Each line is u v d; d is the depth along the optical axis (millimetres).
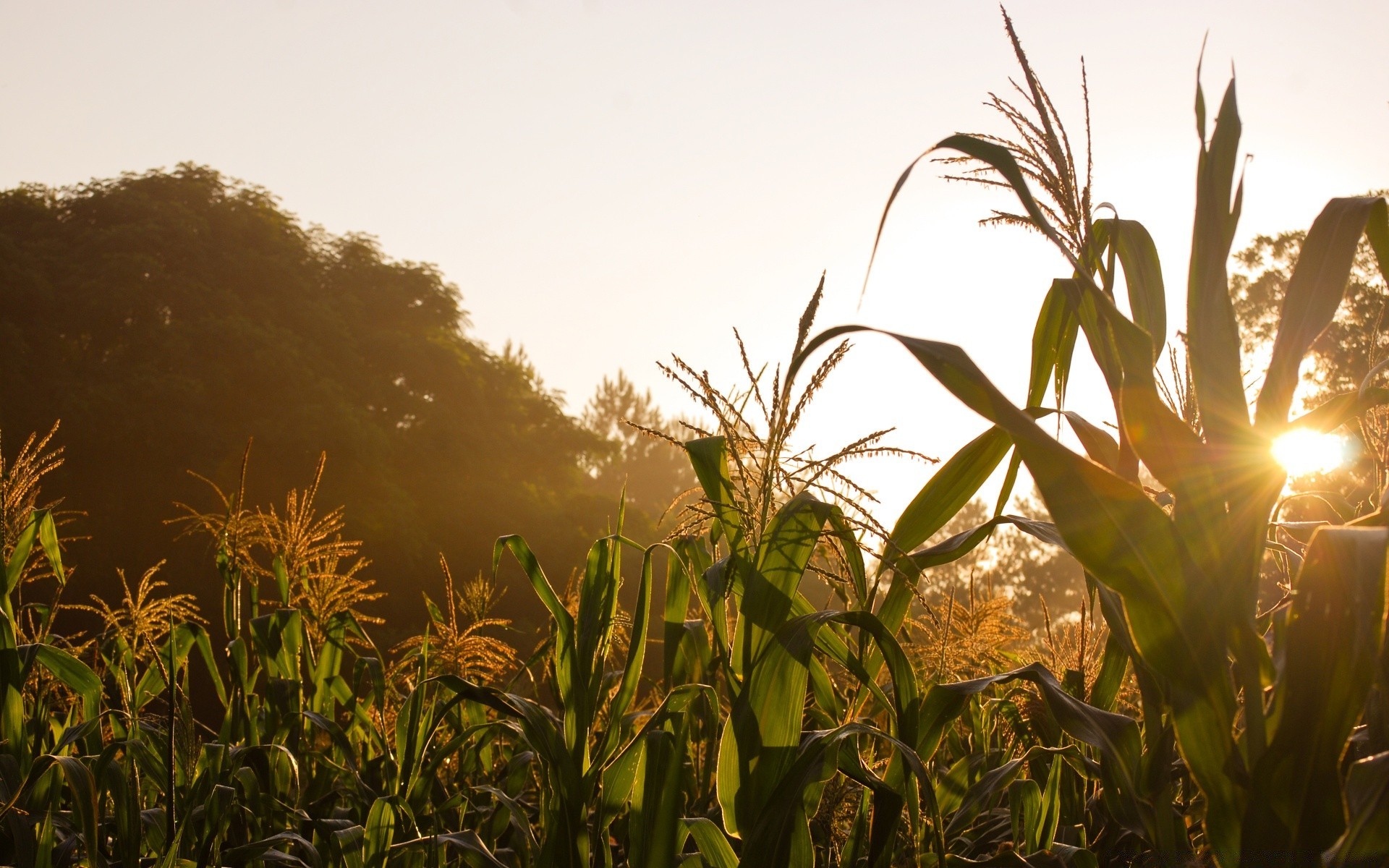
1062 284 2135
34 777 2674
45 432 26719
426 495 33469
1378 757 1577
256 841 3256
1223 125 1958
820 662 2514
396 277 41281
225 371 29281
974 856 2871
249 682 3633
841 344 2209
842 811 2662
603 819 2527
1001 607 3742
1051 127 2066
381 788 3541
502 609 30016
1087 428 2301
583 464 48812
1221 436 1881
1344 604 1581
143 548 27047
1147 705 1957
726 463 2488
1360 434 2633
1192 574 1720
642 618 2637
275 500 28984
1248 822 1666
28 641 3641
